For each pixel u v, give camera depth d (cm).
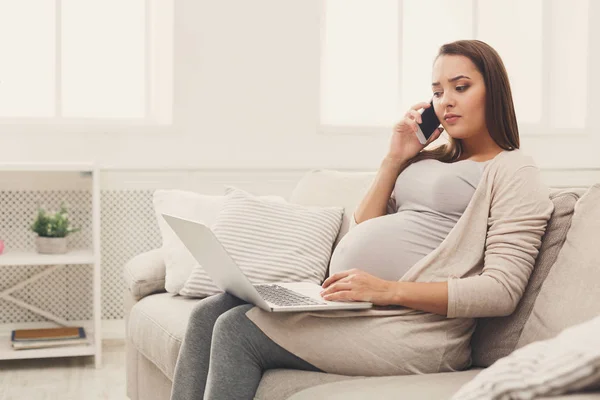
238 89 437
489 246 179
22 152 409
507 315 179
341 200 266
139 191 424
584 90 502
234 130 438
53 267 398
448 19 492
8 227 403
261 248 247
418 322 176
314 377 172
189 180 432
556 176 493
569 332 104
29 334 372
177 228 204
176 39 426
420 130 206
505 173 182
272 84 442
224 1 433
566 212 177
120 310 425
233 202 265
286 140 445
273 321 178
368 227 193
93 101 435
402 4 479
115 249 422
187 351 194
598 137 498
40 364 371
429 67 492
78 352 365
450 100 192
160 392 248
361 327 175
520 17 503
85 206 414
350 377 173
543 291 169
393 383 158
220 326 177
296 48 444
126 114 439
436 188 190
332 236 255
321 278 246
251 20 437
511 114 190
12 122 417
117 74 437
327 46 476
